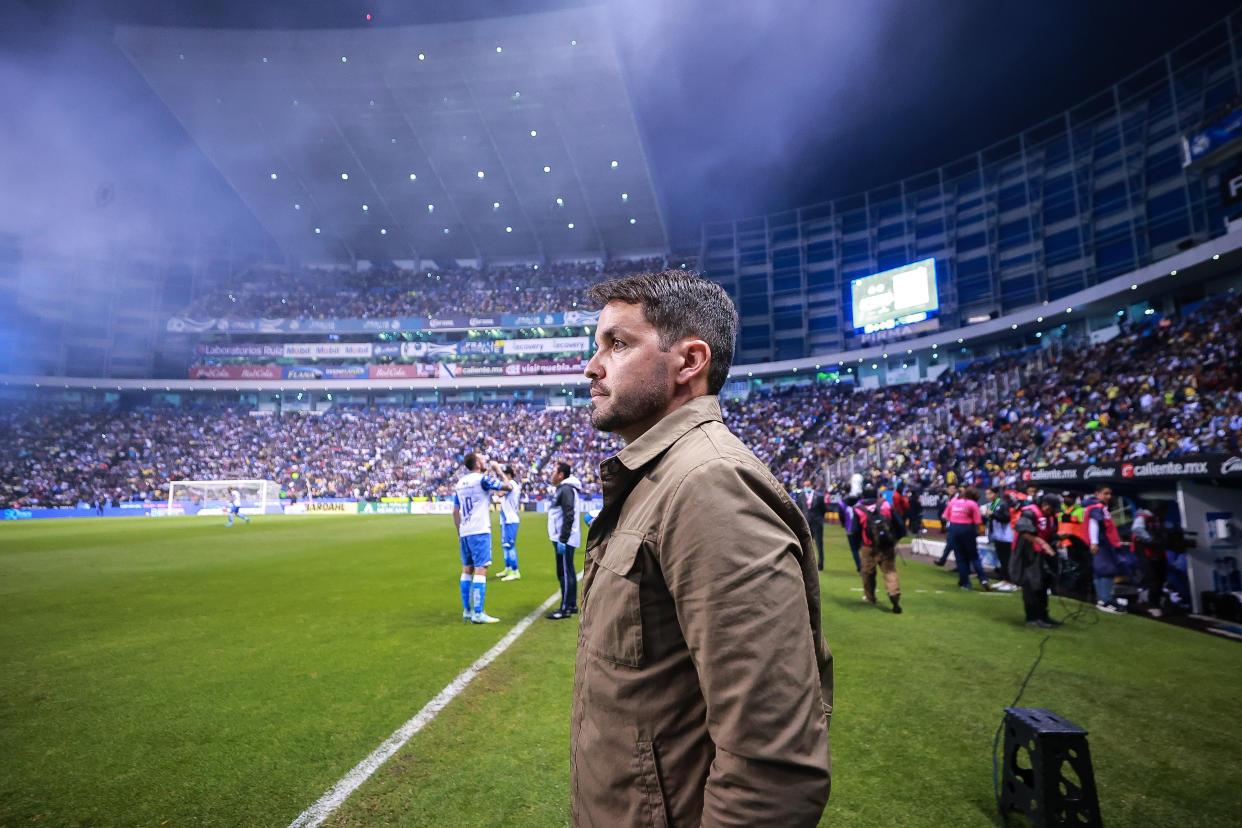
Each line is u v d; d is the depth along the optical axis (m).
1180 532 7.36
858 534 8.46
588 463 35.38
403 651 5.25
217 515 32.00
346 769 3.07
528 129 38.03
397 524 23.20
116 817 2.63
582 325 41.97
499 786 2.90
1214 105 26.53
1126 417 18.66
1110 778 3.06
